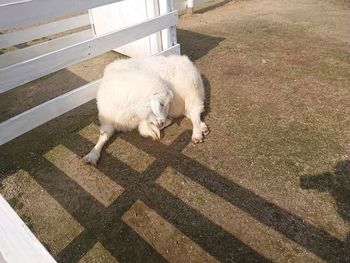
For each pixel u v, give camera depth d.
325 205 2.32
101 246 2.15
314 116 3.25
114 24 4.80
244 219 2.26
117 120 2.91
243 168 2.68
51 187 2.62
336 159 2.71
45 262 1.09
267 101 3.53
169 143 3.00
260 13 6.56
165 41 4.20
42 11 2.50
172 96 2.79
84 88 3.04
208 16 6.68
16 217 1.26
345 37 5.05
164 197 2.47
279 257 2.02
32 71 2.59
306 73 4.05
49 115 2.84
